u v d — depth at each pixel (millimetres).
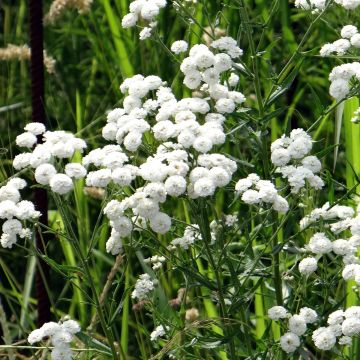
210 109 4867
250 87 6945
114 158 4395
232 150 6719
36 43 5633
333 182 5336
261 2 6824
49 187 4391
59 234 4453
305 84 7402
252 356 4824
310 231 5496
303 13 6926
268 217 4809
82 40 8422
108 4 7188
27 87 8281
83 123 7496
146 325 6625
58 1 6719
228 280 5871
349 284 5445
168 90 4848
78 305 6410
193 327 4574
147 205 4270
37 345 5625
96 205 7254
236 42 4844
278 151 4613
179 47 5039
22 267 7332
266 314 5656
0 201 4434
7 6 8359
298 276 4914
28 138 4555
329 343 4336
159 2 5027
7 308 7027
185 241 4711
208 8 6945
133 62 7316
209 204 4855
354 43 4938
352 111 5938
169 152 4469
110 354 4617
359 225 4625
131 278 6363
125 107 4832
